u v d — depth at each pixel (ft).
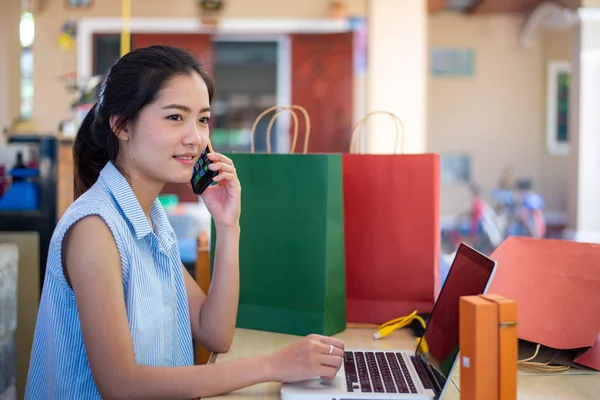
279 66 19.57
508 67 28.07
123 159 3.36
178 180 3.29
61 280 3.14
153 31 19.36
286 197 4.04
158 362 3.35
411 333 4.07
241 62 24.17
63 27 18.67
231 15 19.31
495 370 2.38
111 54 19.71
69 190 8.30
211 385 2.95
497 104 28.17
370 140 15.08
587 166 19.74
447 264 5.59
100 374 2.92
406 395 2.81
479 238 24.26
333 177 3.97
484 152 28.22
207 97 3.33
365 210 4.24
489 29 27.94
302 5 19.19
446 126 28.14
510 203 24.97
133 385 2.91
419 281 4.17
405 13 15.01
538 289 3.68
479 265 2.90
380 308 4.26
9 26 14.51
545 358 3.43
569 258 3.67
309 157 3.97
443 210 28.27
